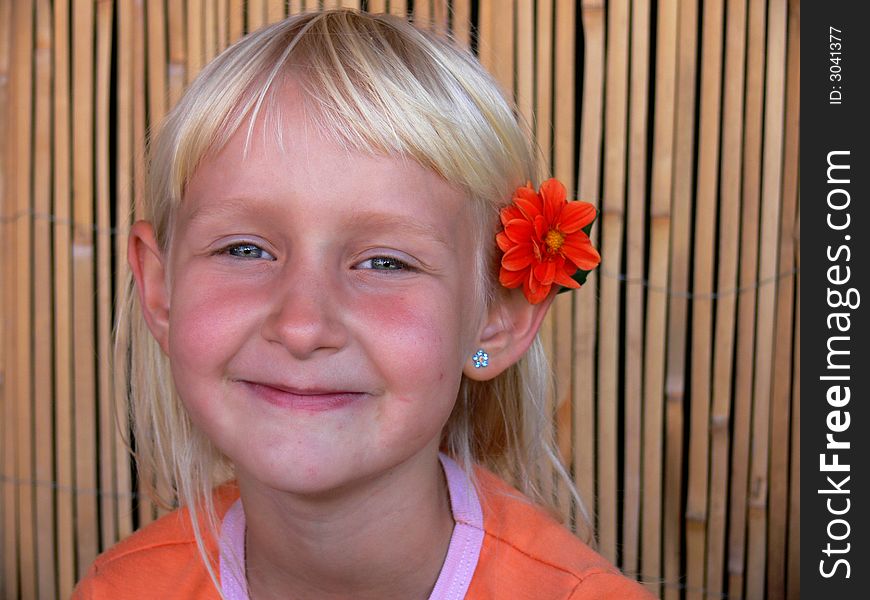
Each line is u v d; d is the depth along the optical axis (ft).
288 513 3.43
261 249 3.22
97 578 4.05
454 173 3.26
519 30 6.00
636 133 6.01
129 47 6.23
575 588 3.53
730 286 6.08
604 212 6.11
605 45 5.98
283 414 3.11
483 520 3.74
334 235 3.09
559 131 6.05
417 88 3.25
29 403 6.57
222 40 6.17
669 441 6.25
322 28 3.37
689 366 6.21
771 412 6.15
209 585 3.87
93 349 6.49
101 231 6.39
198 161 3.27
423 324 3.14
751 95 5.94
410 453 3.20
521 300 3.70
